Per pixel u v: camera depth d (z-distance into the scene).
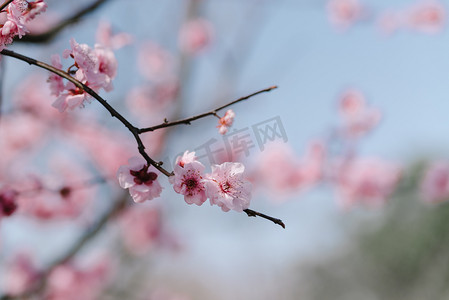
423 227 16.03
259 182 6.17
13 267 4.73
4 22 1.70
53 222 4.80
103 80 1.91
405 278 16.78
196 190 1.71
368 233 17.47
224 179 1.73
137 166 1.82
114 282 5.60
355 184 5.89
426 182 5.97
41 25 2.50
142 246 5.92
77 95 1.86
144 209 5.62
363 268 17.72
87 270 5.29
